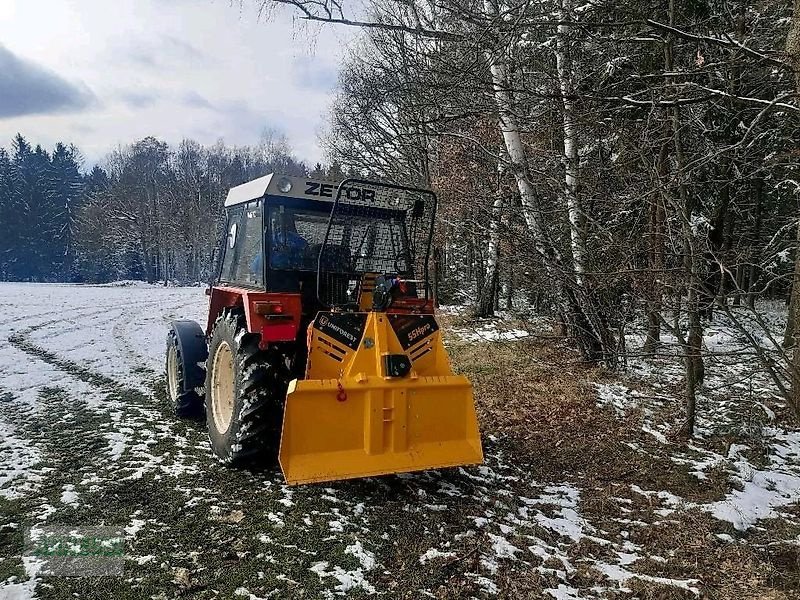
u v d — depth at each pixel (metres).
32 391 6.57
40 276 58.12
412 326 4.45
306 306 4.56
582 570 3.24
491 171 8.88
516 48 5.19
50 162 72.06
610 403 6.76
